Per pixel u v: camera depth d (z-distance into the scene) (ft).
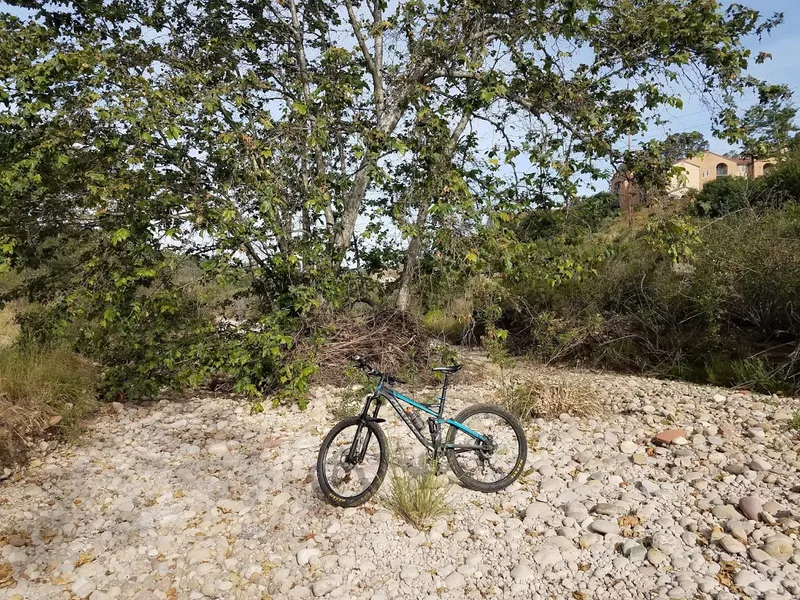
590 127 26.76
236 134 24.73
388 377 16.74
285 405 25.72
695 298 31.24
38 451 20.07
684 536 13.82
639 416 23.30
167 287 26.76
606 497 16.25
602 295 35.04
